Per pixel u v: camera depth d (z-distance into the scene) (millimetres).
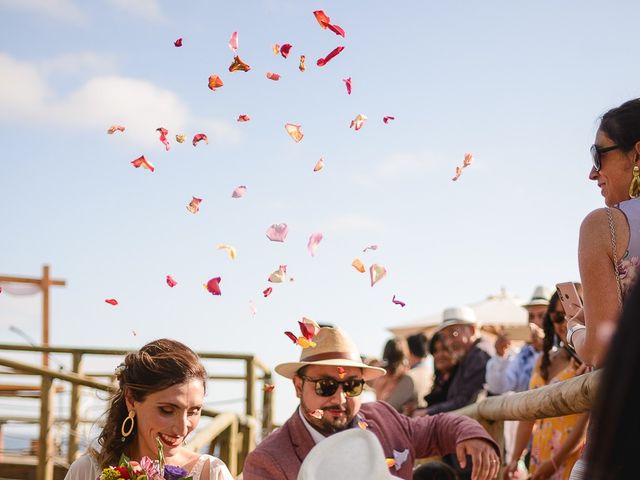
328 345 4062
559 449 4496
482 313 12883
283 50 3512
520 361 6391
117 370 3250
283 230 3574
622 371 1181
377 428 4160
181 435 3154
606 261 2621
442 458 5922
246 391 10211
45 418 8656
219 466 3260
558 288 2934
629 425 1170
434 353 6715
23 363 8523
